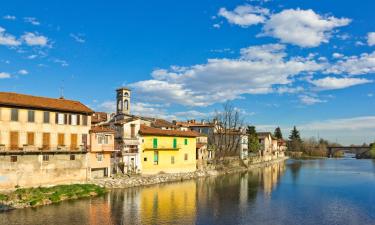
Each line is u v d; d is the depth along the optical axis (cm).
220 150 10875
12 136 5112
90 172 6153
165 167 8000
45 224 3856
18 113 5197
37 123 5409
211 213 4619
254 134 15300
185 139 8619
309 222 4278
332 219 4428
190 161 8769
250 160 13250
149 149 7575
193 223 4106
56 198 5028
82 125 6044
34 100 5575
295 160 19562
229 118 12938
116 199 5316
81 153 6003
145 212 4544
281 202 5459
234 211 4775
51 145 5566
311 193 6356
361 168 12738
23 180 5166
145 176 7250
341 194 6281
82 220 4072
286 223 4212
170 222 4119
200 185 7125
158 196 5678
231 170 10381
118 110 8369
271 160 16562
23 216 4156
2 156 4938
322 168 12631
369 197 5984
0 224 3806
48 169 5491
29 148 5259
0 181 4903
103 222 4025
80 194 5400
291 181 8162
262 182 7888
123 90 8362
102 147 6394
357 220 4394
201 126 12825
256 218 4419
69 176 5797
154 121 10881
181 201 5334
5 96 5269
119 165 7019
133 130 7300
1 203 4491
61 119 5738
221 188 6775
